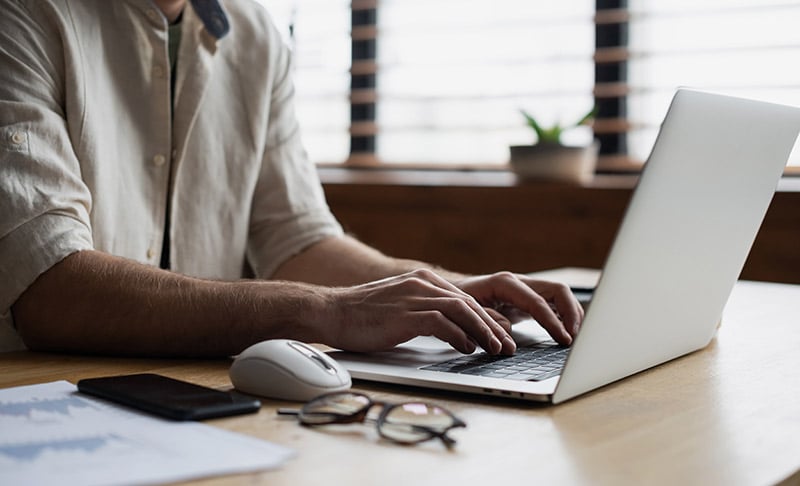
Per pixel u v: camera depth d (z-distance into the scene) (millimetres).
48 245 1104
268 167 1755
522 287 1137
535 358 982
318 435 709
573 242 2363
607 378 878
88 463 610
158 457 627
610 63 2588
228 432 699
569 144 2432
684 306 970
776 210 2131
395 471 622
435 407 710
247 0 1760
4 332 1321
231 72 1686
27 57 1301
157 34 1487
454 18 2809
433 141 2859
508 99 2719
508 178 2662
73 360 1052
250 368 833
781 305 1537
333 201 2693
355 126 2980
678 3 2471
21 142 1177
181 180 1601
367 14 2973
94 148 1395
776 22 2330
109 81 1455
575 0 2617
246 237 1711
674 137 772
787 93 2311
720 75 2414
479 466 637
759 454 677
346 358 976
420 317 980
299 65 3084
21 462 610
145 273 1092
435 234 2547
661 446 694
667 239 843
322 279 1656
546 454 667
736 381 937
